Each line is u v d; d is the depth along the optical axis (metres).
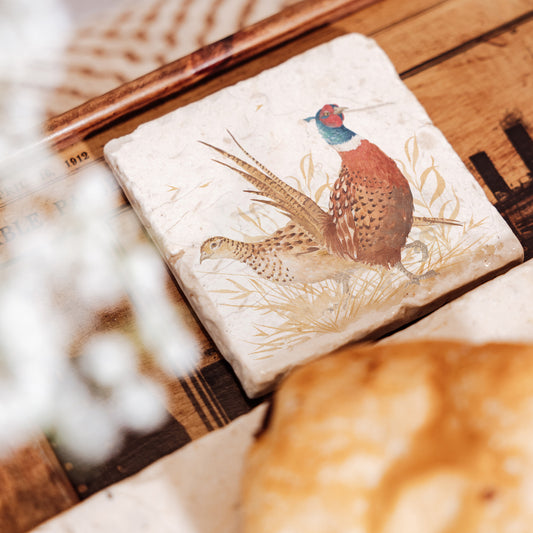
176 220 0.74
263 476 0.48
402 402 0.47
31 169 0.82
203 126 0.80
